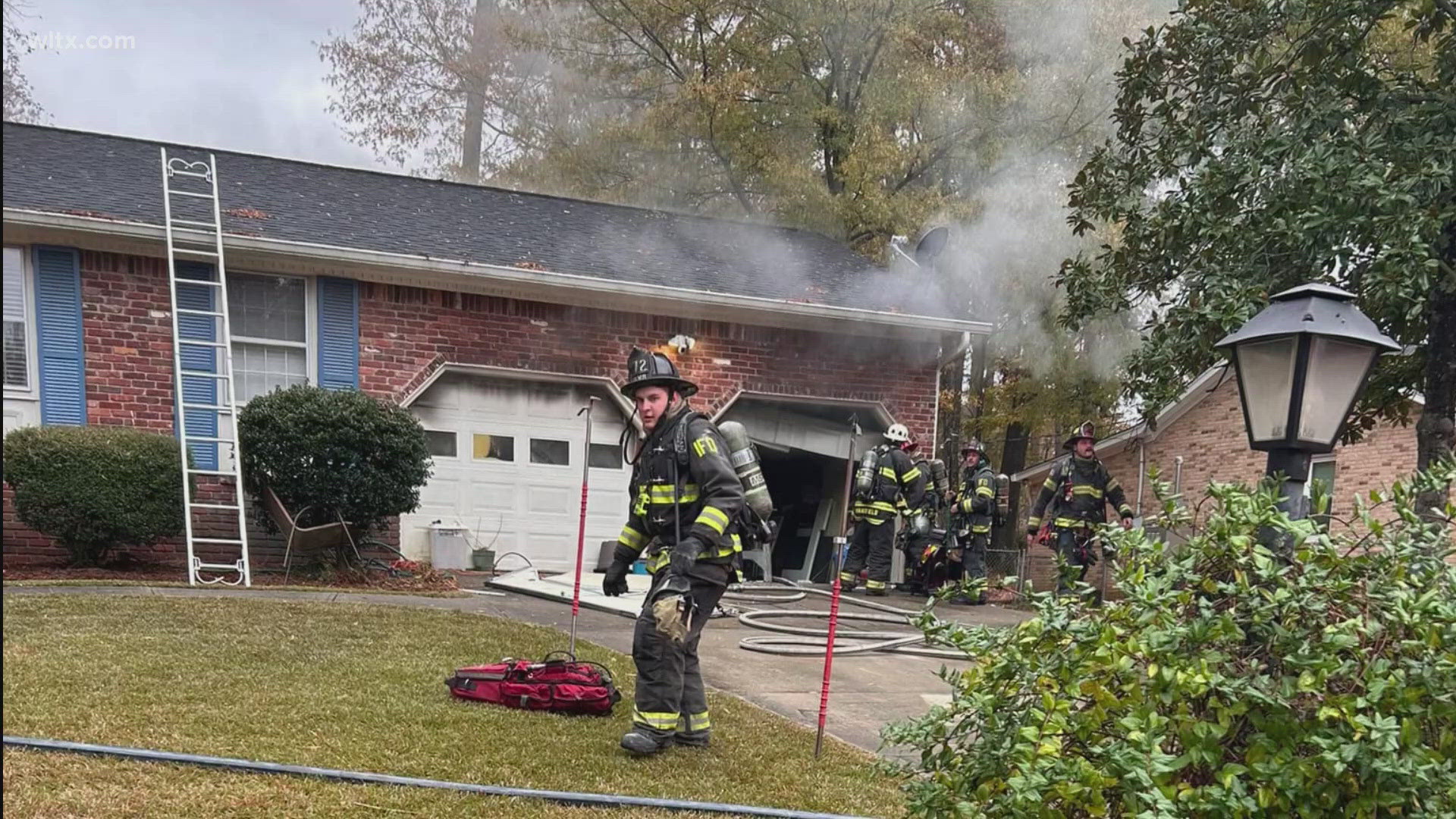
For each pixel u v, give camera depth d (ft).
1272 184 19.97
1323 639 7.02
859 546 34.37
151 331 29.14
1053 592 8.88
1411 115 18.70
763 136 55.62
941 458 59.31
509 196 41.11
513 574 29.12
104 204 29.09
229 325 30.25
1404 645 6.91
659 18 54.75
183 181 33.30
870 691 18.26
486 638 19.33
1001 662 8.15
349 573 27.20
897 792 12.27
